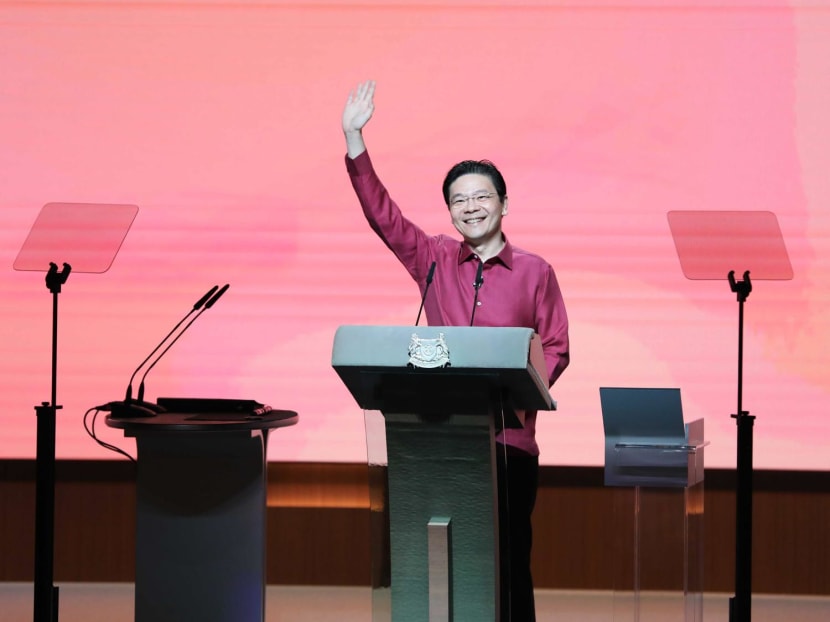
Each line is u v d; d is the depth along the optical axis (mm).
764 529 13734
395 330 6520
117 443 13742
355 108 9250
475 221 8938
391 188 13422
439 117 13430
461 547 6754
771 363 13305
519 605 8570
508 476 8633
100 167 13578
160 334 13586
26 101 13586
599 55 13336
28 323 13602
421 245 9414
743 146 13219
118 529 14141
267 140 13562
